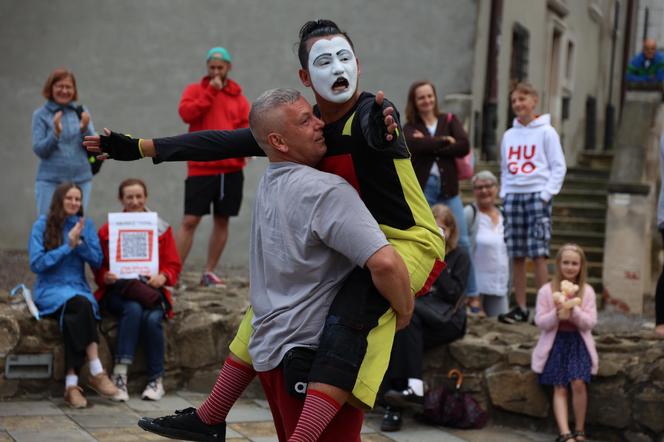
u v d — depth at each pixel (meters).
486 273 9.99
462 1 14.46
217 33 15.15
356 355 4.04
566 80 21.41
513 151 9.52
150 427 4.50
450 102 14.44
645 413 7.52
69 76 9.61
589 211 14.69
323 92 4.13
